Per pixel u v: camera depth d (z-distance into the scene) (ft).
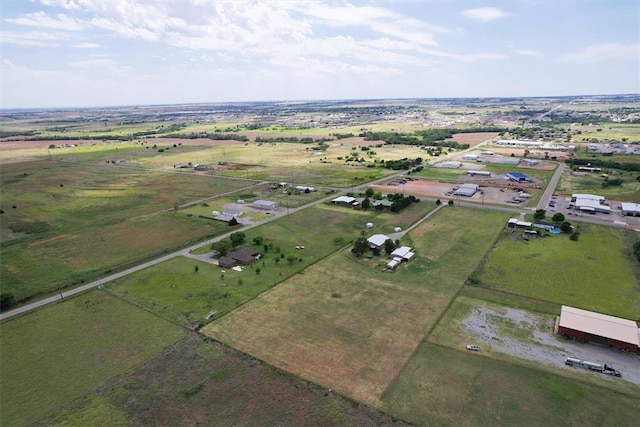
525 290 234.99
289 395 156.35
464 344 186.29
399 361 174.91
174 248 308.81
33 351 186.39
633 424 140.26
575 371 167.63
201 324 204.33
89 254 301.84
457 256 284.82
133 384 164.25
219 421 144.77
